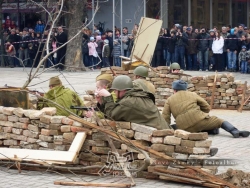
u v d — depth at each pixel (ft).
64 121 57.77
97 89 64.34
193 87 100.58
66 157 55.52
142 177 55.06
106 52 172.55
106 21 198.29
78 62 171.22
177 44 169.17
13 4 208.33
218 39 165.58
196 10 204.85
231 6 216.54
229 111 98.58
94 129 56.75
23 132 60.03
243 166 61.11
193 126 73.15
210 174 52.37
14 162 57.88
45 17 202.39
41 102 66.54
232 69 165.17
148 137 54.80
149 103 56.95
